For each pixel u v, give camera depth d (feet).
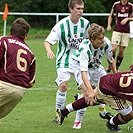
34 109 70.03
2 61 50.08
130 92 51.08
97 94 53.83
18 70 50.16
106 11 268.82
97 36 53.36
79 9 62.18
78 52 57.00
